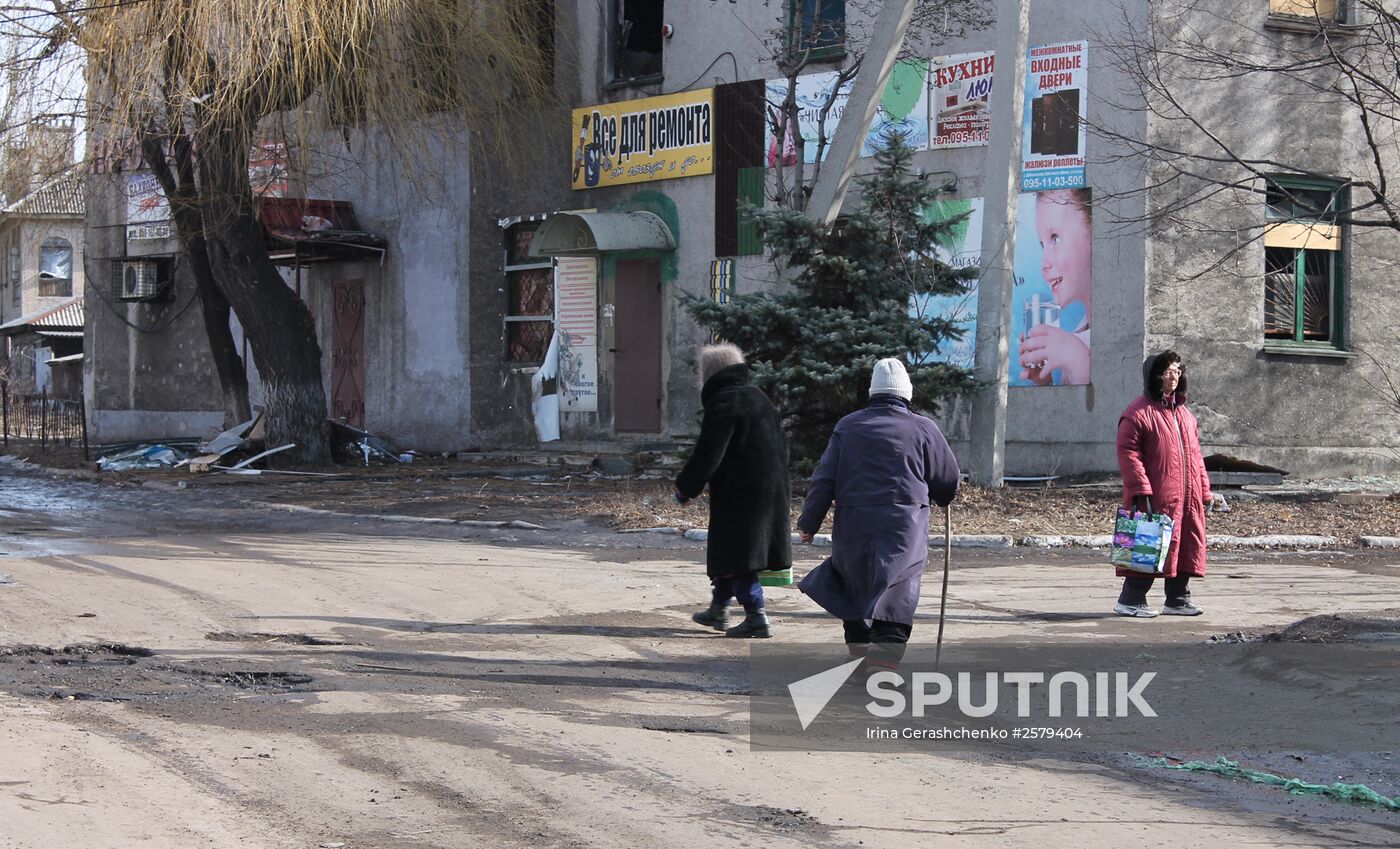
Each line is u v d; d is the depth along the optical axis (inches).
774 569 350.0
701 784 218.1
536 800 208.1
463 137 973.2
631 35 924.6
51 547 506.6
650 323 890.1
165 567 453.4
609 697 282.4
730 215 848.3
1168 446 377.7
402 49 806.5
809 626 368.5
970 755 240.2
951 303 736.3
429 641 341.7
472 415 991.6
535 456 921.5
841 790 216.1
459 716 262.2
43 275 2134.6
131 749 232.4
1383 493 680.4
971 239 753.0
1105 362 716.7
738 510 346.9
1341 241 753.6
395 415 1042.7
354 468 869.8
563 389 932.0
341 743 240.4
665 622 371.9
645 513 605.6
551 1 934.4
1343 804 213.3
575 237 876.0
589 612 386.3
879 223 620.4
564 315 931.3
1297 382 740.7
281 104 810.8
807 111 815.7
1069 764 235.1
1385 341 761.0
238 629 350.6
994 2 743.7
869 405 305.4
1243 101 723.4
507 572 459.8
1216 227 717.3
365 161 1020.5
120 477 829.8
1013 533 549.3
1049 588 434.3
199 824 192.9
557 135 937.5
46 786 208.2
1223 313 724.0
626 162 901.2
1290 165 621.3
